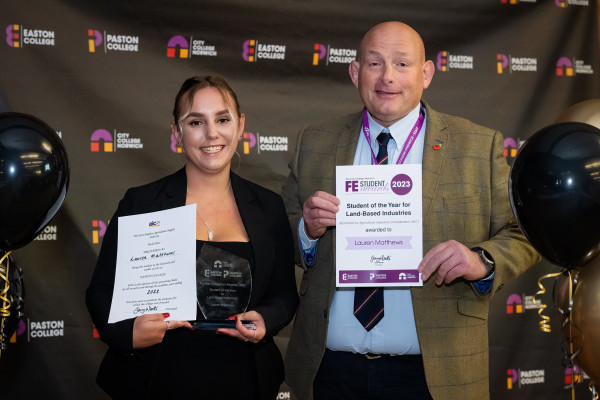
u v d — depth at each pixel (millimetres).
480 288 1922
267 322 1805
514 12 3174
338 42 3066
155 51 2910
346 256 1846
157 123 2906
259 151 3010
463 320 1939
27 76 2777
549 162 1582
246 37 2992
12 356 2768
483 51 3154
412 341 1920
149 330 1693
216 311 1792
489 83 3156
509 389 3143
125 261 1814
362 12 3078
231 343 1826
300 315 2080
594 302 1693
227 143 1868
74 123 2826
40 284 2801
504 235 1934
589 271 1731
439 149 1982
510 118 3166
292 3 3025
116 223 1908
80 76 2832
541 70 3191
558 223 1589
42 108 2793
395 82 1905
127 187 2881
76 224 2834
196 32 2945
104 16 2861
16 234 1691
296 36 3033
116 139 2869
